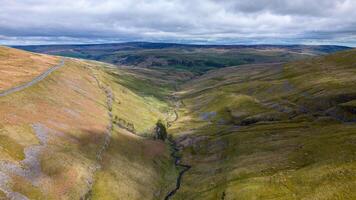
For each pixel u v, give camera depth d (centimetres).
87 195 8862
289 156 11038
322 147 10775
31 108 11988
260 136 14625
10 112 10612
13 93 12712
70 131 11850
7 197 6888
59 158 9462
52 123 11612
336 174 8525
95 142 12212
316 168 9300
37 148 9306
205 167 13188
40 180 8106
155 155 14450
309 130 13900
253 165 11206
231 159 12825
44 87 15475
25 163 8319
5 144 8544
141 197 10400
